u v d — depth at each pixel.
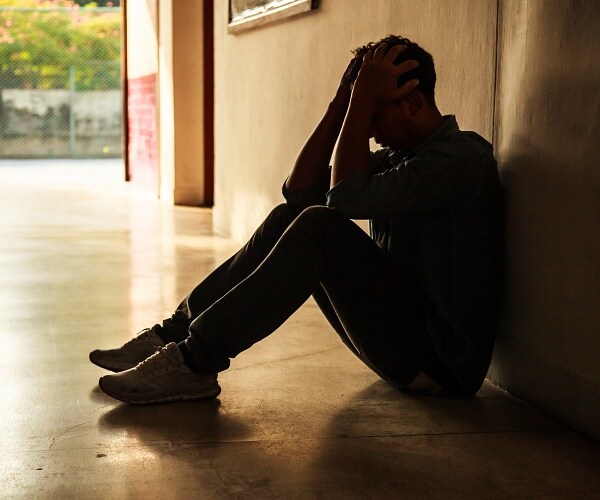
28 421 2.41
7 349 3.22
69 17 18.33
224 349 2.43
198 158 8.66
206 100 8.61
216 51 6.58
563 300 2.38
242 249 2.62
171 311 3.91
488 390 2.72
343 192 2.31
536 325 2.51
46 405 2.55
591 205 2.23
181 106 8.61
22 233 6.46
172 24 8.55
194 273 4.87
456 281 2.43
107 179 12.02
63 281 4.60
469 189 2.36
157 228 6.84
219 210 6.54
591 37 2.22
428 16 3.26
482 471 2.10
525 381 2.59
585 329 2.29
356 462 2.14
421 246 2.45
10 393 2.67
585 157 2.25
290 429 2.36
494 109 2.74
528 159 2.50
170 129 8.73
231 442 2.26
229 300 2.38
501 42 2.69
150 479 2.03
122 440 2.27
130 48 11.02
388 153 2.61
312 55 4.63
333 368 2.97
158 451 2.20
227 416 2.46
